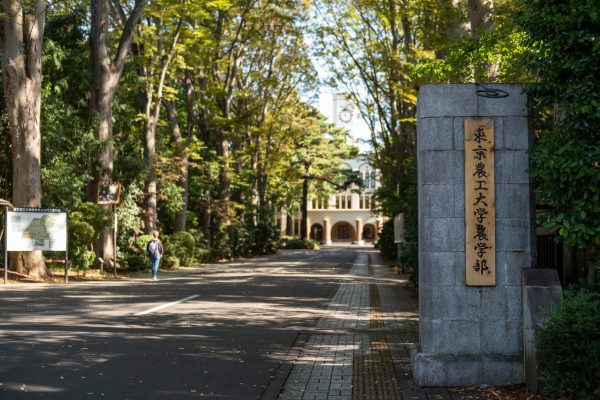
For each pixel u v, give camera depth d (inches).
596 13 280.2
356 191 3538.4
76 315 559.5
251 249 2305.6
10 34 954.7
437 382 300.4
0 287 860.6
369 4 917.8
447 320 303.0
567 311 259.3
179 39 1320.1
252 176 2267.5
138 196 1373.0
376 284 956.6
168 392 292.7
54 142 1137.4
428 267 304.7
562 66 290.7
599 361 245.6
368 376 328.2
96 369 337.7
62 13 1264.8
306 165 3326.8
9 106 967.0
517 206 303.4
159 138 1544.0
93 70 1154.0
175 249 1456.7
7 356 366.9
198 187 1774.1
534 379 273.9
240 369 346.3
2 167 1141.1
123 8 1357.0
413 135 1200.2
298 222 4626.0
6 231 935.7
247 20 1512.1
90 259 1055.0
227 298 729.6
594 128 280.8
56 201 1155.3
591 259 321.4
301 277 1116.5
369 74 1254.9
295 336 461.4
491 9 628.4
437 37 717.3
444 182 305.4
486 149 304.8
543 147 289.6
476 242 302.5
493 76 576.7
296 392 296.0
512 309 301.3
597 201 276.8
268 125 2005.4
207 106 1609.3
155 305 647.1
